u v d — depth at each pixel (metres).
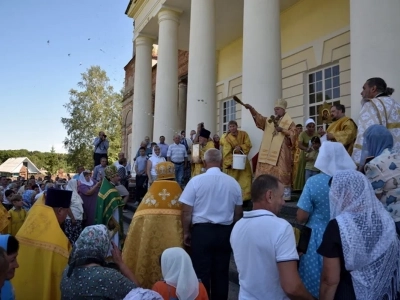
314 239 2.68
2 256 1.99
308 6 11.49
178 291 2.47
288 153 6.09
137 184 11.30
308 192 2.78
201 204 3.59
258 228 2.21
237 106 15.17
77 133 37.91
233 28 14.57
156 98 12.88
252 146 7.25
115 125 39.31
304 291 2.07
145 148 11.59
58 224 3.31
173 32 12.91
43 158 69.62
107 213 4.95
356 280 1.93
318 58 10.93
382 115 3.29
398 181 2.37
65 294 2.26
